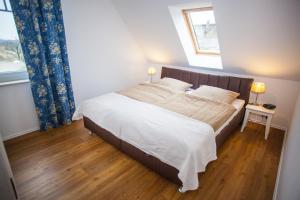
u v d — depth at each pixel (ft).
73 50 10.41
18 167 7.18
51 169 7.12
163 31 10.94
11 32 8.20
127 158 7.86
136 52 14.19
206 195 6.10
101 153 8.16
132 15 11.16
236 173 7.11
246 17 7.39
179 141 5.83
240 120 10.50
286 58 8.48
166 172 6.41
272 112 9.15
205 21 10.26
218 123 7.32
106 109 8.16
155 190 6.26
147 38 12.55
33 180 6.57
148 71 14.26
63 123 10.51
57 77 9.44
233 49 9.49
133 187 6.36
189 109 8.40
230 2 7.08
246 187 6.46
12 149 8.25
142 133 6.69
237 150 8.56
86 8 10.31
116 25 12.12
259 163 7.71
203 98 9.74
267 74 10.13
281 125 10.58
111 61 12.66
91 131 9.53
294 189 2.58
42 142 8.85
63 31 9.20
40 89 9.12
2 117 8.59
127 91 10.60
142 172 7.07
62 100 9.96
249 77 10.99
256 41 8.34
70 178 6.70
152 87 11.39
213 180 6.73
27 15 7.98
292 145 4.77
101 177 6.79
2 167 1.85
